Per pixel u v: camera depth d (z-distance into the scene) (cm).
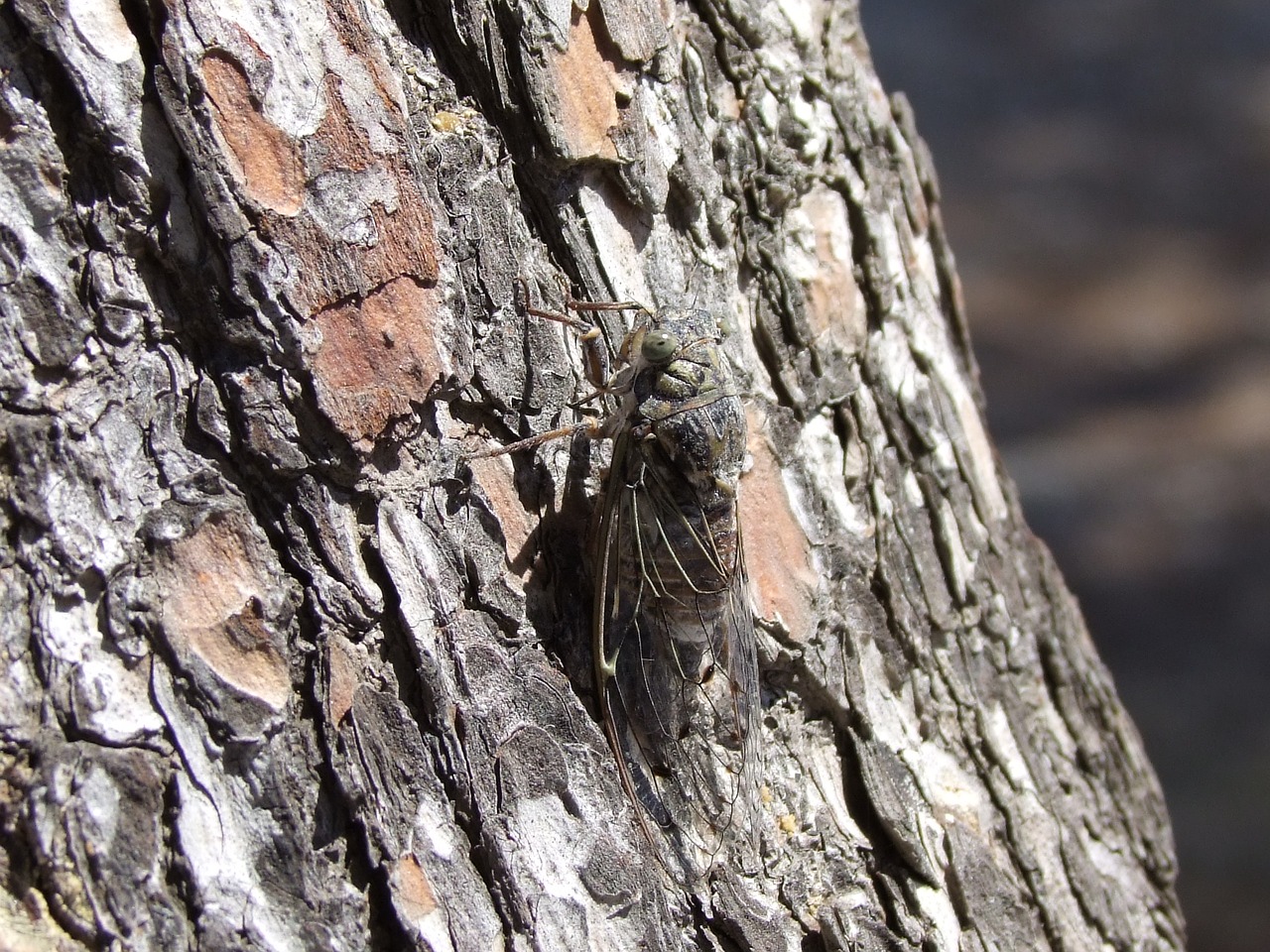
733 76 14
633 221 13
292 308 11
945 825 14
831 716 14
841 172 14
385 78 11
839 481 14
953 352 16
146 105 11
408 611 11
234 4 11
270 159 11
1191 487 43
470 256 12
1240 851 30
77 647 10
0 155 10
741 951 12
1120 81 63
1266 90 61
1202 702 35
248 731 11
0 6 10
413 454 12
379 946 11
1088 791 16
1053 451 45
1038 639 16
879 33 69
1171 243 54
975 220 57
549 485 13
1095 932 15
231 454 11
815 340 14
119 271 11
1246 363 47
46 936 10
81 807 10
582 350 13
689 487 13
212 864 10
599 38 13
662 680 13
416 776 11
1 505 10
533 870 11
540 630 12
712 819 13
